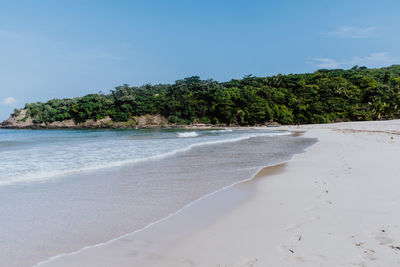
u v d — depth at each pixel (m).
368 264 3.88
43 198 7.99
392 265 3.82
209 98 93.38
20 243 5.10
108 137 37.81
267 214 6.34
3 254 4.67
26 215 6.60
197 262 4.23
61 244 5.06
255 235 5.16
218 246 4.79
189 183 9.80
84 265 4.28
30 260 4.46
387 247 4.34
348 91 84.81
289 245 4.61
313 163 13.24
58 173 11.48
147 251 4.71
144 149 20.16
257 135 39.59
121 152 18.34
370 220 5.49
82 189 8.98
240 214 6.46
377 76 103.94
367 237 4.73
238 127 79.25
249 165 13.41
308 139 29.89
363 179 9.02
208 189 8.95
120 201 7.70
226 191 8.68
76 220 6.27
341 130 44.97
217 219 6.20
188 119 94.00
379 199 6.82
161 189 8.98
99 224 6.03
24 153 17.73
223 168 12.65
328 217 5.80
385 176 9.23
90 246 4.96
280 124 81.81
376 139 23.77
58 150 19.50
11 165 13.23
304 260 4.08
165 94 105.38
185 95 96.50
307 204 6.86
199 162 14.37
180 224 5.96
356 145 19.70
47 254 4.67
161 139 31.39
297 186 8.87
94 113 100.75
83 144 24.41
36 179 10.41
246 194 8.27
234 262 4.16
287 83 93.00
